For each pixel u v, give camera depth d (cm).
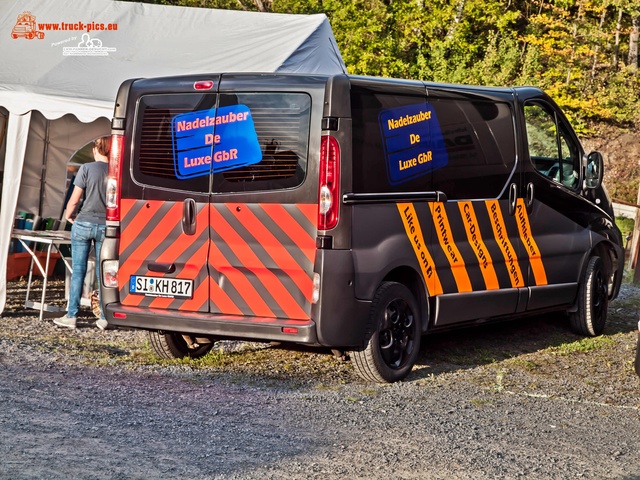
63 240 1087
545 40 3684
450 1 3566
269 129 753
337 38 3475
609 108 3822
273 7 3641
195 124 777
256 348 938
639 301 1385
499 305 914
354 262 745
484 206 895
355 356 786
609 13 4119
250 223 755
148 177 794
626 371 922
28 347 856
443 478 550
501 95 939
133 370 803
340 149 736
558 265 1010
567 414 743
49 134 1430
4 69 1312
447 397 767
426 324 833
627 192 3719
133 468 523
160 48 1402
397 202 788
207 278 773
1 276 1084
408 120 805
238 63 1352
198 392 731
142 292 796
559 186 1010
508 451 621
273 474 532
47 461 522
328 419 670
